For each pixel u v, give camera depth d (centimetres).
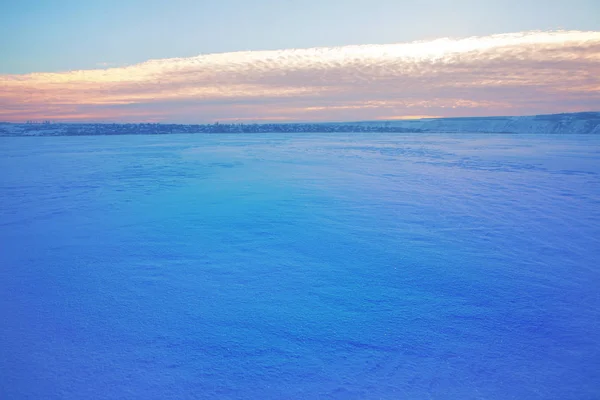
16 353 219
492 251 402
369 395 184
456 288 308
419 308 274
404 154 1775
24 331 243
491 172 1084
